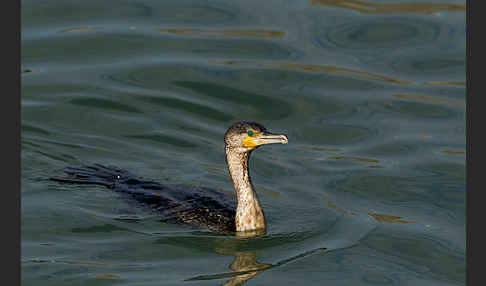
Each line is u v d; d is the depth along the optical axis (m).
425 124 16.00
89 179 14.15
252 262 11.53
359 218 12.89
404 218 12.90
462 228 12.55
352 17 19.92
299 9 20.23
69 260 11.43
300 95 17.02
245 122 12.27
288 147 15.43
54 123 15.97
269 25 19.59
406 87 17.20
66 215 12.87
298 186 14.04
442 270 11.38
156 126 16.05
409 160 14.80
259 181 14.30
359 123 16.11
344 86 17.30
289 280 10.98
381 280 11.04
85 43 18.61
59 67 17.78
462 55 18.16
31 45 18.39
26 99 16.66
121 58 18.16
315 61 18.09
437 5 20.16
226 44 18.77
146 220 12.77
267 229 12.57
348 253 11.81
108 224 12.62
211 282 10.84
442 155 14.90
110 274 11.02
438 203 13.36
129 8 20.12
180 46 18.67
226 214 12.84
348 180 14.18
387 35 19.09
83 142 15.41
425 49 18.48
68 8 19.98
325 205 13.34
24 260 11.38
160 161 14.89
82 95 16.84
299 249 11.95
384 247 11.99
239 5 20.25
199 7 20.17
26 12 19.69
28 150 15.00
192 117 16.36
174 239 12.18
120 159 14.92
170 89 17.19
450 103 16.64
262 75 17.66
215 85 17.34
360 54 18.39
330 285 10.84
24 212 12.90
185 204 13.20
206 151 15.33
